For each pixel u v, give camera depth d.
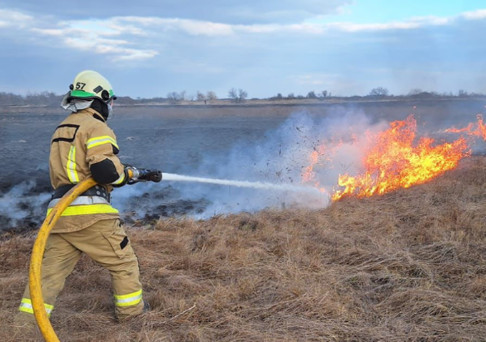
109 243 3.43
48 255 3.41
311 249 5.04
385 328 3.48
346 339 3.35
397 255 4.78
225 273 4.51
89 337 3.33
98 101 3.48
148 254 4.99
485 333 3.36
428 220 5.84
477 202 6.70
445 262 4.61
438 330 3.41
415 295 3.87
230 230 5.75
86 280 4.34
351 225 5.87
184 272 4.57
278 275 4.31
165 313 3.70
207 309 3.72
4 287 4.15
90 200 3.36
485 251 4.86
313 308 3.70
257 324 3.52
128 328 3.48
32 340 3.16
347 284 4.23
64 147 3.37
